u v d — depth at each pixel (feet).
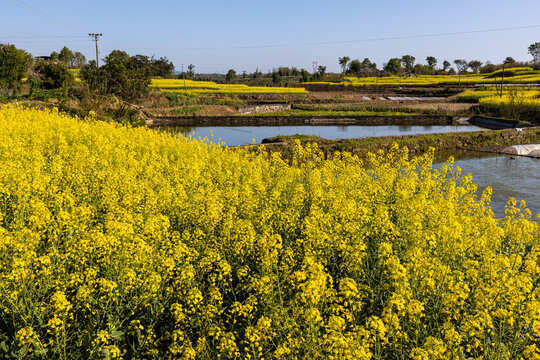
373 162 47.03
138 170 35.58
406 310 14.92
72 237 19.22
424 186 35.78
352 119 179.11
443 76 422.41
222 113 192.65
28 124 50.31
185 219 25.38
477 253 22.06
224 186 34.99
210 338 15.71
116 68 146.92
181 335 14.93
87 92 134.51
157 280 16.05
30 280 15.57
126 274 15.75
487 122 165.07
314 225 21.81
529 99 169.89
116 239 17.34
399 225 24.18
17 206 22.70
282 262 18.37
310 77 403.95
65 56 352.08
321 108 213.66
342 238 22.13
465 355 14.75
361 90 321.32
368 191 32.96
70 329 15.15
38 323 14.96
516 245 24.48
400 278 15.85
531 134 114.11
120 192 28.58
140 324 15.47
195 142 56.24
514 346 14.55
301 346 13.96
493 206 51.60
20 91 153.58
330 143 94.32
